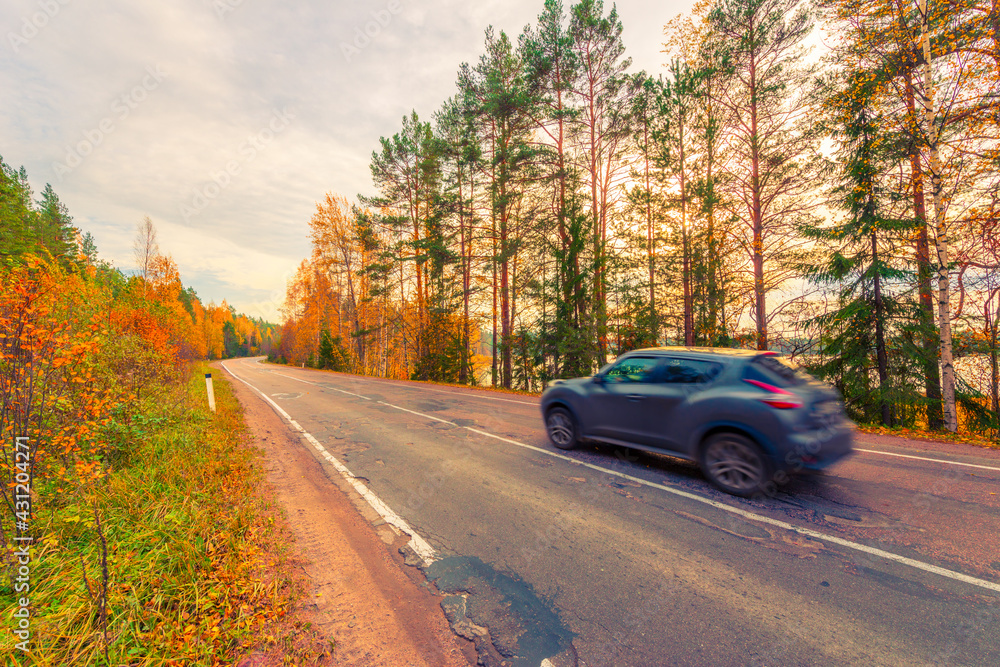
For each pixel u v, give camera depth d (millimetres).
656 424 4941
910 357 10883
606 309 16656
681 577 2955
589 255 17078
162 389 8188
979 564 2998
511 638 2398
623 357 5512
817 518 3799
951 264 10766
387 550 3459
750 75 14883
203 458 5480
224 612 2570
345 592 2869
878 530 3559
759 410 4082
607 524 3799
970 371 11789
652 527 3717
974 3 8883
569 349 16031
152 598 2625
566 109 16484
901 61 9992
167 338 12219
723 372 4516
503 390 15688
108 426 4875
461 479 5086
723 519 3824
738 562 3125
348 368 34438
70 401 3826
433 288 22875
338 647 2326
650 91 16156
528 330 18953
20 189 25328
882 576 2883
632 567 3105
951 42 9156
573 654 2254
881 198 11156
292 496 4637
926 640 2242
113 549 3066
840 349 11953
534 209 18781
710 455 4504
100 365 5770
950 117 9680
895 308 11164
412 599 2797
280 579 2951
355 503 4445
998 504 4043
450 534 3717
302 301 42188
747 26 14305
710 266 16109
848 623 2408
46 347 3322
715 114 15797
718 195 15117
